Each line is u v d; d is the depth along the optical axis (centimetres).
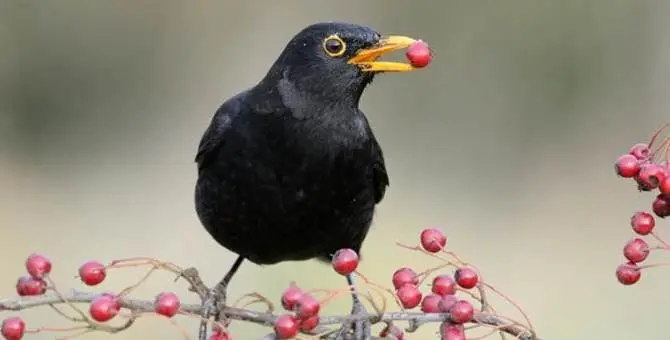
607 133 2072
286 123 739
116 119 2438
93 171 2172
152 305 543
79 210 1859
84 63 2456
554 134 2116
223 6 2322
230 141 749
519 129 2141
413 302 566
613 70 2100
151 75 2400
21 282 549
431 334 1113
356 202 766
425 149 2123
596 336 1262
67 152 2358
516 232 1691
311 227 761
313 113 741
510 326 554
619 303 1327
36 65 2467
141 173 2147
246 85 2298
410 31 2227
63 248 1659
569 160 2045
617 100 2088
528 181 1980
